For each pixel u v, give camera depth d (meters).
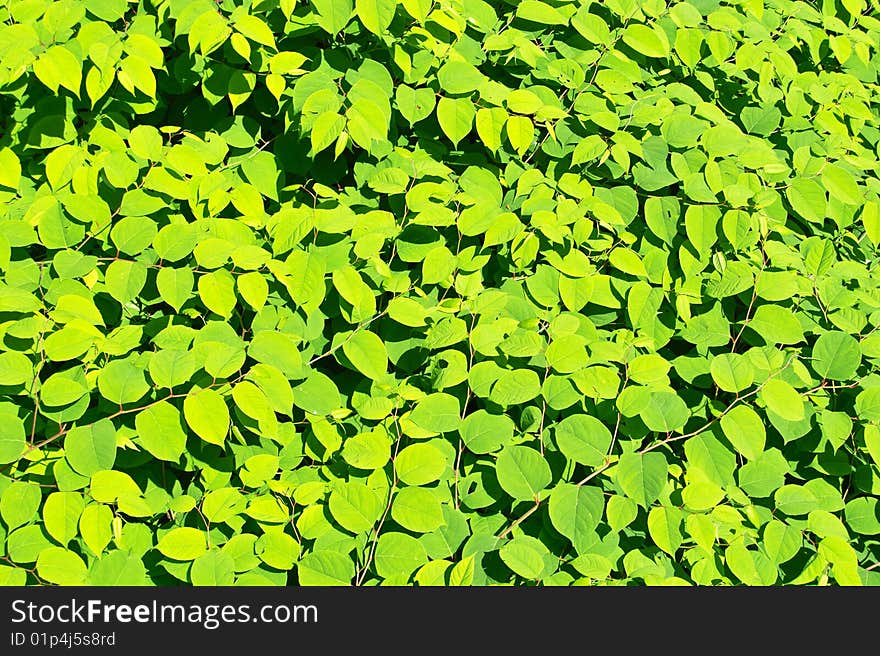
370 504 3.69
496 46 4.06
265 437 3.73
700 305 3.99
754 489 3.80
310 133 3.95
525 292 3.96
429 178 4.05
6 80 3.86
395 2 3.86
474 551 3.72
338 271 3.80
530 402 3.90
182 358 3.65
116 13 4.00
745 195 3.92
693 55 4.18
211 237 3.82
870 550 3.88
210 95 3.96
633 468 3.72
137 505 3.60
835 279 3.99
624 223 4.00
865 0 4.55
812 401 3.90
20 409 3.73
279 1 3.92
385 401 3.77
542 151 4.12
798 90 4.27
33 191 3.95
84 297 3.78
